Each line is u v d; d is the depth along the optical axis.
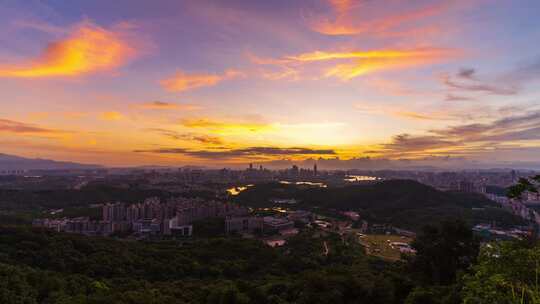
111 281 52.72
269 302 40.59
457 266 37.22
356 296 33.47
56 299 39.44
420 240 41.28
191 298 43.94
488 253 17.25
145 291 43.16
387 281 34.19
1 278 40.59
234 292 39.19
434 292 28.33
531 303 14.16
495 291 15.09
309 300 33.62
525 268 15.37
